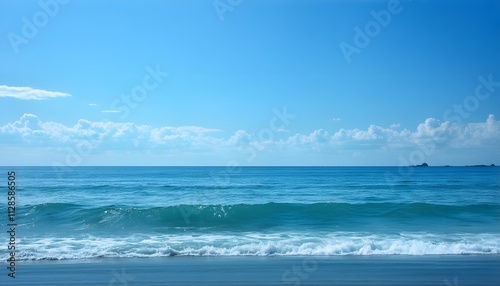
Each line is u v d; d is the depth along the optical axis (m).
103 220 20.09
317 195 34.28
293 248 14.47
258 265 12.38
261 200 30.39
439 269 11.80
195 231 18.52
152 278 10.80
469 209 23.09
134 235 17.48
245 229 18.97
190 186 43.22
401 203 24.19
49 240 16.17
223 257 13.64
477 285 10.16
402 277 10.91
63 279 10.70
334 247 14.52
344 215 22.06
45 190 36.78
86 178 61.81
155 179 60.06
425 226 19.50
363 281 10.48
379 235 17.16
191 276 11.02
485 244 15.16
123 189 38.47
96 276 11.02
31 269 11.82
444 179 61.53
